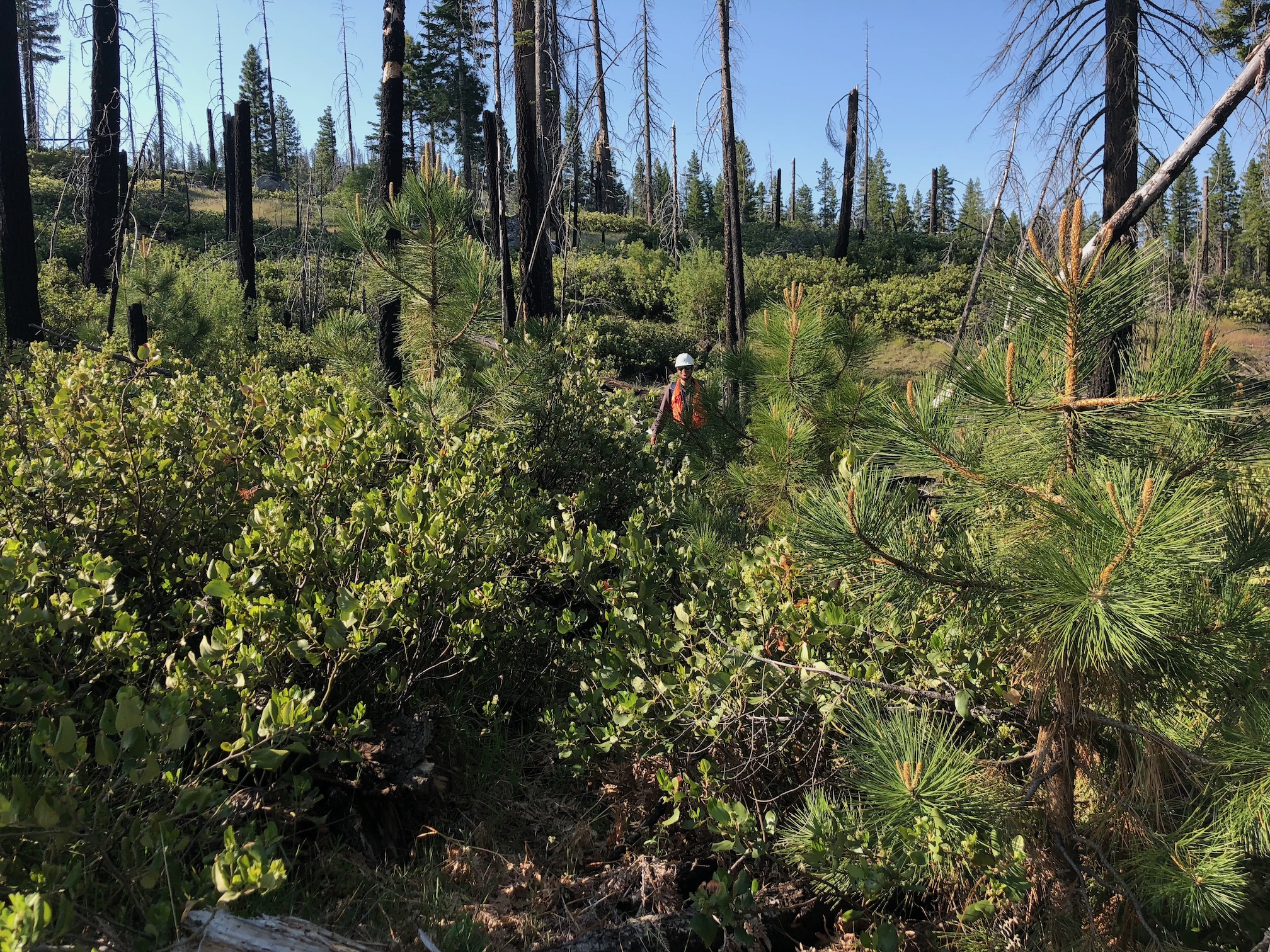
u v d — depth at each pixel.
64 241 24.86
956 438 2.60
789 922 2.84
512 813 3.40
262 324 15.81
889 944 2.46
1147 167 8.30
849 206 32.25
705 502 5.27
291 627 3.05
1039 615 2.39
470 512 3.94
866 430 2.92
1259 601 2.33
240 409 4.80
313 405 5.00
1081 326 2.34
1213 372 2.23
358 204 6.03
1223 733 2.41
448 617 3.66
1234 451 2.35
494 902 2.86
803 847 2.56
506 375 5.80
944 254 31.12
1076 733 2.68
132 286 11.45
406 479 4.23
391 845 3.04
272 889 1.96
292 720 2.44
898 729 2.46
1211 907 2.38
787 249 35.75
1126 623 2.17
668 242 20.42
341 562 3.47
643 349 18.23
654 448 6.24
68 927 1.76
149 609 3.56
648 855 3.08
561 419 6.00
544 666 4.21
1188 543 2.07
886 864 2.40
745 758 3.24
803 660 3.00
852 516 2.60
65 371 4.65
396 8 9.04
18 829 1.99
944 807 2.27
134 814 2.41
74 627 2.74
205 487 3.98
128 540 3.64
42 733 2.10
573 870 3.11
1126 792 2.63
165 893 2.14
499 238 9.12
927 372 2.79
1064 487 2.35
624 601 3.76
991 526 2.64
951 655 2.90
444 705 3.59
